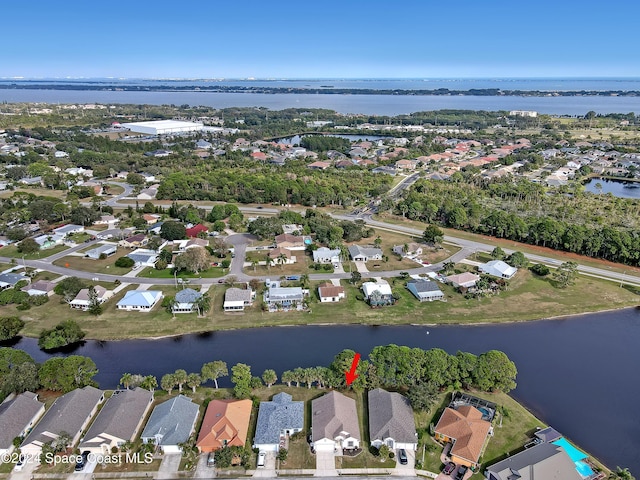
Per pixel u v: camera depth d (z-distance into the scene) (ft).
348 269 464.65
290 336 349.20
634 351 335.47
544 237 521.24
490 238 558.97
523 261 455.22
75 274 449.06
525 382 297.53
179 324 361.51
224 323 363.97
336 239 513.04
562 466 216.13
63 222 615.16
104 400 274.16
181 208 627.05
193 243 507.30
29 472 224.12
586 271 463.01
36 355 325.42
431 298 401.29
